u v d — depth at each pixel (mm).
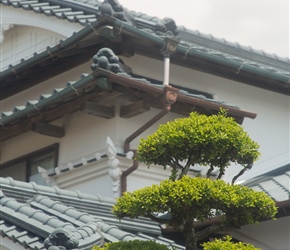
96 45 17500
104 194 16516
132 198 10219
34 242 11711
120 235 12477
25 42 20875
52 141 18219
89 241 11812
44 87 19375
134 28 16609
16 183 14406
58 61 18219
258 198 10211
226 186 10164
